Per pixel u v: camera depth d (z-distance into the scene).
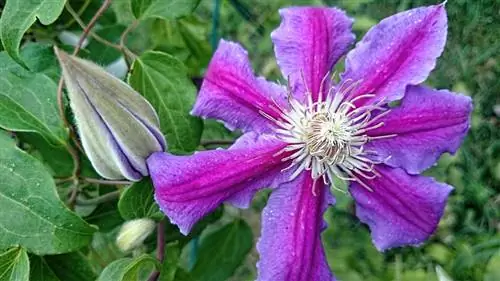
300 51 0.25
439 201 0.25
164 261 0.27
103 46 0.33
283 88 0.25
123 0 0.37
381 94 0.25
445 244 0.51
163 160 0.23
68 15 0.32
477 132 0.56
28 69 0.26
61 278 0.27
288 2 0.47
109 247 0.31
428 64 0.25
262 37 0.53
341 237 0.48
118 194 0.29
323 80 0.25
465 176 0.54
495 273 0.42
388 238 0.25
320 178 0.25
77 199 0.29
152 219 0.26
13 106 0.25
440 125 0.25
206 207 0.24
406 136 0.25
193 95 0.27
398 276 0.46
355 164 0.25
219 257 0.32
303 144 0.25
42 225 0.24
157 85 0.27
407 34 0.25
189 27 0.36
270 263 0.24
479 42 0.58
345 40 0.26
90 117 0.23
